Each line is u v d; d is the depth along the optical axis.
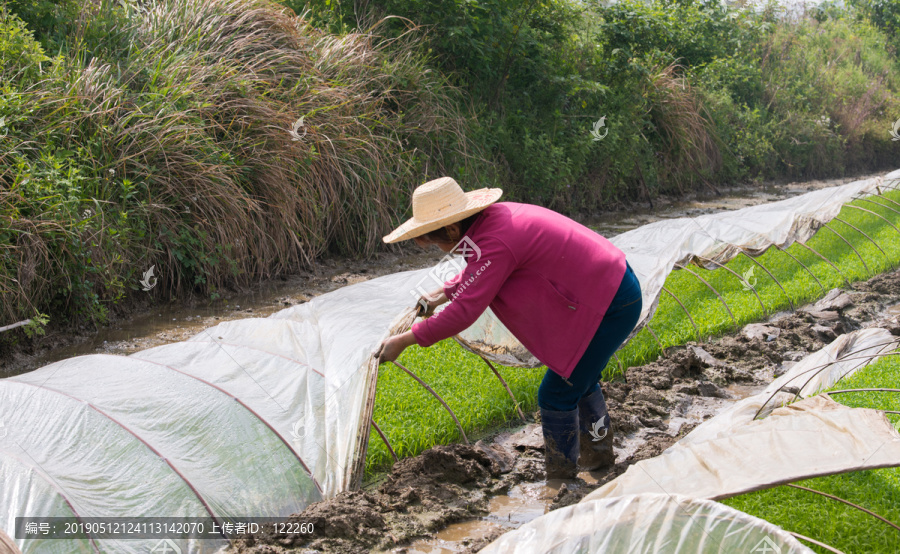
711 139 20.58
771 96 24.08
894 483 3.93
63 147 7.98
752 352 7.00
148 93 8.90
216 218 9.18
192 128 8.96
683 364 6.57
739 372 6.51
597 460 4.71
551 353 3.95
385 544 3.81
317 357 4.82
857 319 8.13
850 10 34.59
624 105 17.39
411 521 4.05
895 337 6.44
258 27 11.22
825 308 8.48
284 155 10.18
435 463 4.64
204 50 10.32
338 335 4.88
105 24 9.46
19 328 7.03
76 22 9.34
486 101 15.18
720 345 7.13
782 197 19.81
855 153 26.39
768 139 22.62
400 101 12.88
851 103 26.58
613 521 2.87
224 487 3.76
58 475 3.41
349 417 4.29
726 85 22.28
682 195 19.59
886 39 33.25
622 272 3.88
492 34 14.48
